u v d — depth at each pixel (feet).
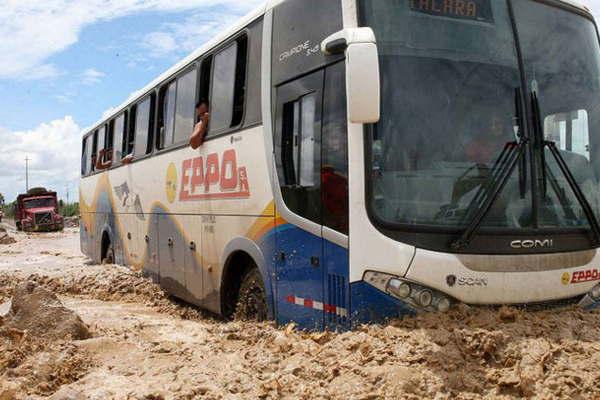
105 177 51.80
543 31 21.38
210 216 29.22
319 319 20.62
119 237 46.85
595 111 21.88
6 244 108.78
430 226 18.51
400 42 19.43
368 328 18.28
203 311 34.19
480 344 16.79
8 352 20.12
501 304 18.88
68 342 21.65
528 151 19.84
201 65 31.14
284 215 22.71
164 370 19.16
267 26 24.89
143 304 36.81
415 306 18.19
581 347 17.02
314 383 16.67
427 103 19.24
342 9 20.02
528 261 19.24
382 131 18.81
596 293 20.54
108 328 25.75
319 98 21.07
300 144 22.02
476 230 18.75
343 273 19.42
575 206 20.40
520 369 16.10
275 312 23.32
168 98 36.19
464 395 15.76
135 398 16.34
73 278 43.06
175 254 34.12
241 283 27.55
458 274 18.44
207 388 17.03
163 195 36.09
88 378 18.39
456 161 19.12
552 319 18.56
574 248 20.17
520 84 20.31
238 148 26.50
